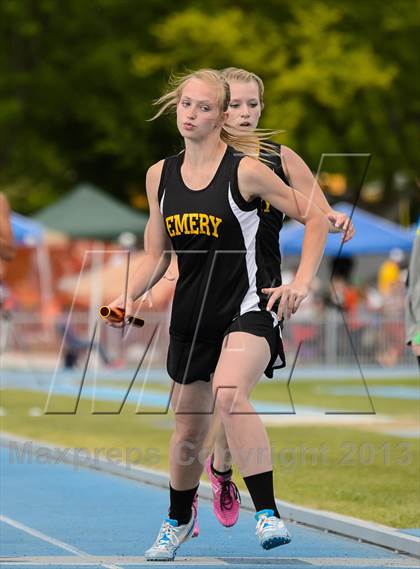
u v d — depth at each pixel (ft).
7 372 182.29
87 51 297.12
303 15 273.13
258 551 51.62
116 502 66.18
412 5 286.25
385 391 148.05
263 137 49.21
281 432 96.17
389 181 294.87
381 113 290.97
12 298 204.13
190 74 46.21
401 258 215.51
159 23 290.35
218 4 290.56
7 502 66.08
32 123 300.81
